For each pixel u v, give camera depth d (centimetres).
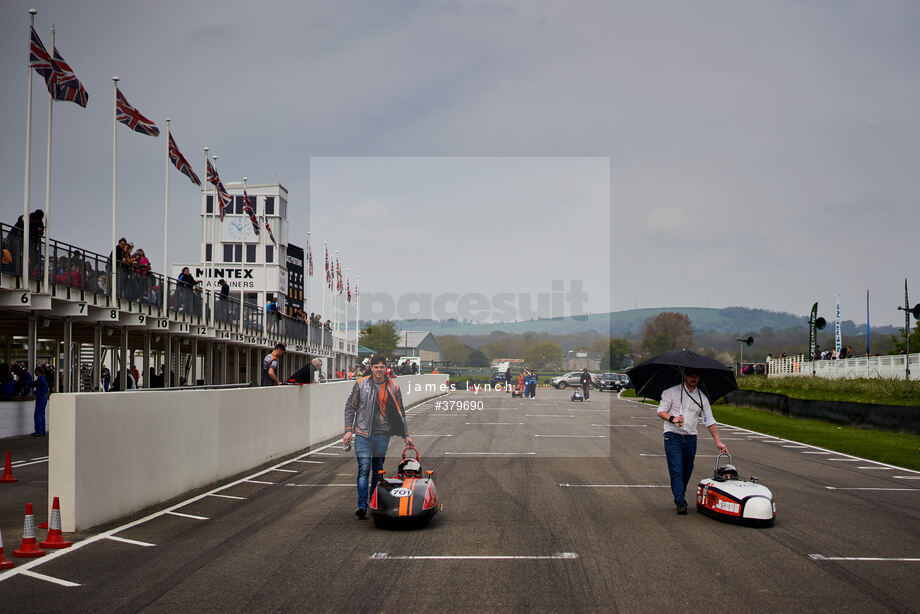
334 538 961
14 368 3077
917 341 8081
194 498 1262
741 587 742
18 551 872
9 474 1450
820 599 704
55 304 2545
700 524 1049
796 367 6134
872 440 2333
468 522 1059
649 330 11562
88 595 720
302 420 2019
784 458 1908
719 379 1192
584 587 742
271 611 671
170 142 3002
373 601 698
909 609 676
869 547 914
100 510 1041
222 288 3941
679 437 1141
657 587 742
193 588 741
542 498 1254
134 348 4481
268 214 7044
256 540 950
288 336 4978
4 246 2158
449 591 729
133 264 2952
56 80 2278
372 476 1120
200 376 5241
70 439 987
